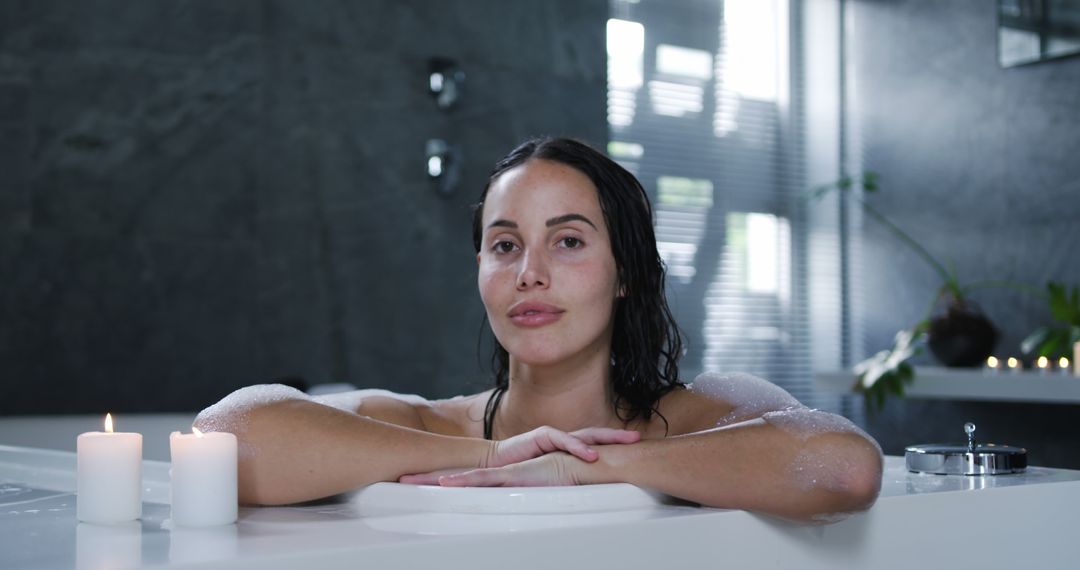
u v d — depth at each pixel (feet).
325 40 10.89
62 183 9.55
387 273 11.18
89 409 9.61
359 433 3.22
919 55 13.09
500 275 3.76
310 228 10.76
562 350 3.71
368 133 11.10
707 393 4.12
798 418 3.08
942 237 12.78
